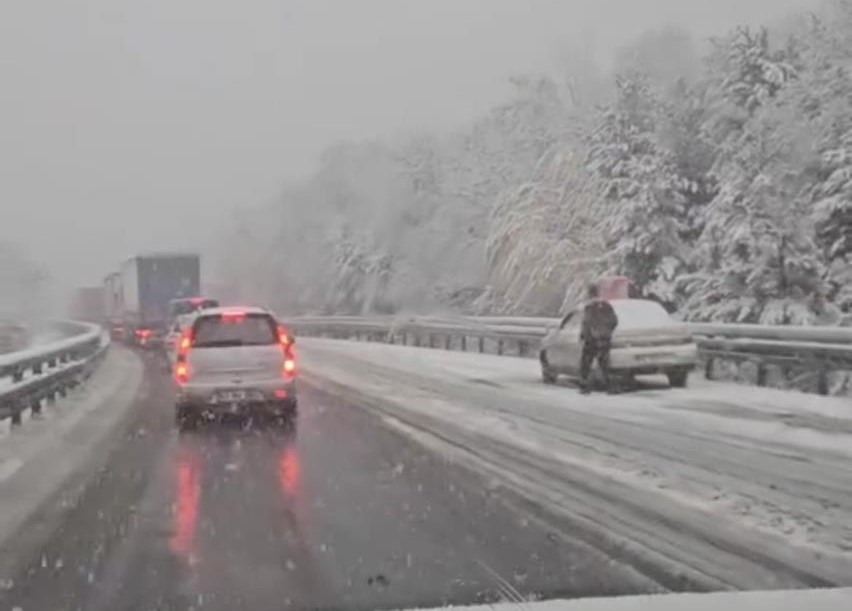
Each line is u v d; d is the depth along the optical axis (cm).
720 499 813
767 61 2978
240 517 797
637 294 2828
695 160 3102
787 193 2392
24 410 1465
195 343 1411
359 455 1095
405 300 4966
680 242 2905
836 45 2695
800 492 832
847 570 620
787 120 2570
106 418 1481
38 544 718
